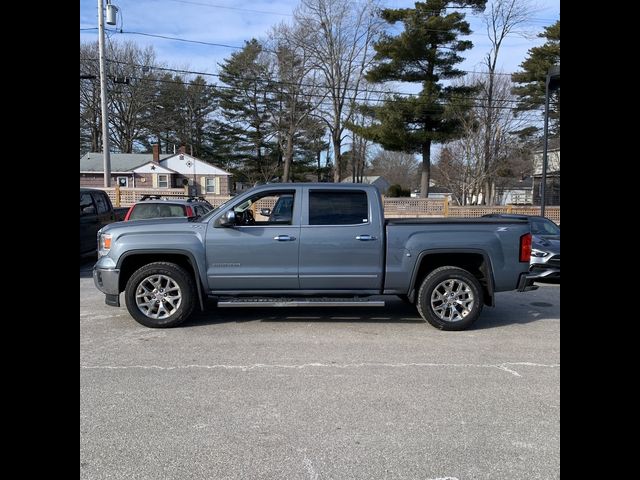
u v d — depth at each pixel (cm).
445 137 2997
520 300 866
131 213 1134
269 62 4756
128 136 5288
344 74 3678
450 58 2980
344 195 648
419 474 305
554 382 458
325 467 312
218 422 372
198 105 5519
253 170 5297
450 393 432
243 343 574
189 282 633
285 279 637
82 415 380
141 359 514
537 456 327
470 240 641
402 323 678
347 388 441
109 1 2302
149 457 321
